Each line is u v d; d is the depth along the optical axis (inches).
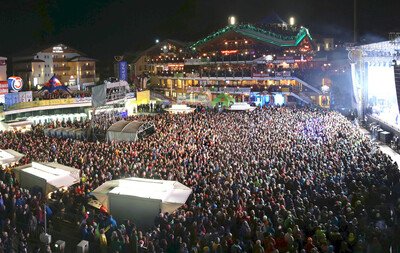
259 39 3376.0
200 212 721.6
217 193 835.4
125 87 2605.8
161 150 1253.1
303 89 3011.8
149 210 775.1
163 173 983.6
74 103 2440.9
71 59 3946.9
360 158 1109.1
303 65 3157.0
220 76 3284.9
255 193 839.7
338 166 1051.3
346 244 625.6
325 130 1603.1
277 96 3004.4
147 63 4303.6
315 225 681.0
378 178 948.6
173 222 715.4
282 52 3368.6
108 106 2481.5
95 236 693.9
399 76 1565.0
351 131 1608.0
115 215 798.5
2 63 2805.1
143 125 1530.5
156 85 3944.4
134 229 668.1
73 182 926.4
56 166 974.4
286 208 775.7
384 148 1628.9
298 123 1775.3
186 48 3969.0
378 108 2025.1
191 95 3410.4
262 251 587.8
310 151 1212.5
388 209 756.6
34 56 3644.2
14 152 1146.0
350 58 2146.9
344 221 686.5
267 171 1006.4
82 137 1626.5
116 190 803.4
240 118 1927.9
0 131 1711.4
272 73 3036.4
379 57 1945.1
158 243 636.1
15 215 768.3
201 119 1910.7
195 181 910.4
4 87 2177.7
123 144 1366.9
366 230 666.8
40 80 3661.4
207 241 634.2
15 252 668.7
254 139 1414.9
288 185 897.5
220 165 1046.4
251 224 697.6
